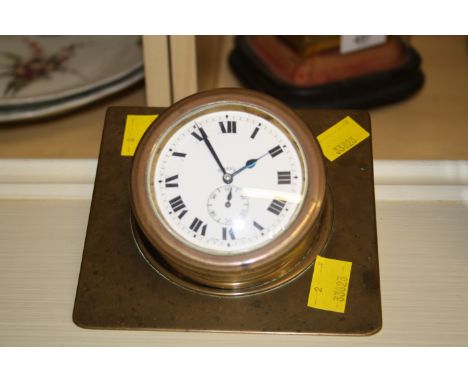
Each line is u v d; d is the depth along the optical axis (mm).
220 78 1315
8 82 1260
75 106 1216
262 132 798
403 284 840
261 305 797
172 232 748
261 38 1286
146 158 780
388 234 882
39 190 929
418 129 1241
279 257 739
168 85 1120
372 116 1267
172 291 807
